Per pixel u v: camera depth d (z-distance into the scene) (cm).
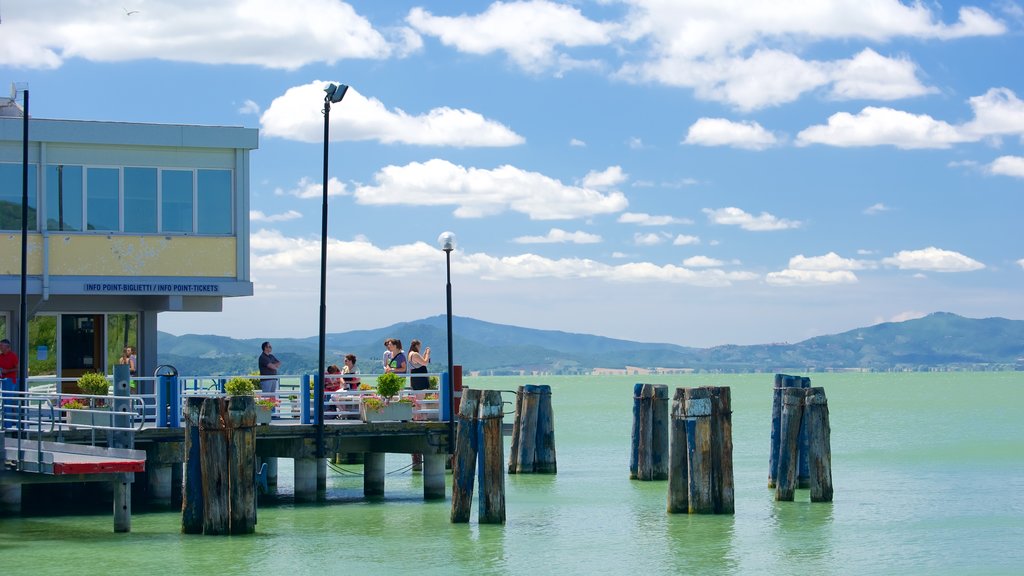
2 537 2600
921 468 4619
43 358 3528
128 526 2619
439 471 3278
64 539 2566
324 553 2511
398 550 2553
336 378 3347
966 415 9362
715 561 2530
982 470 4528
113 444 2733
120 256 3528
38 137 3444
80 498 3188
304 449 2978
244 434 2519
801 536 2816
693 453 2928
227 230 3634
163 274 3566
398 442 3134
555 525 2912
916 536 2866
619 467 4659
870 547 2706
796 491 3519
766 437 6675
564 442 6419
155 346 3650
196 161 3606
